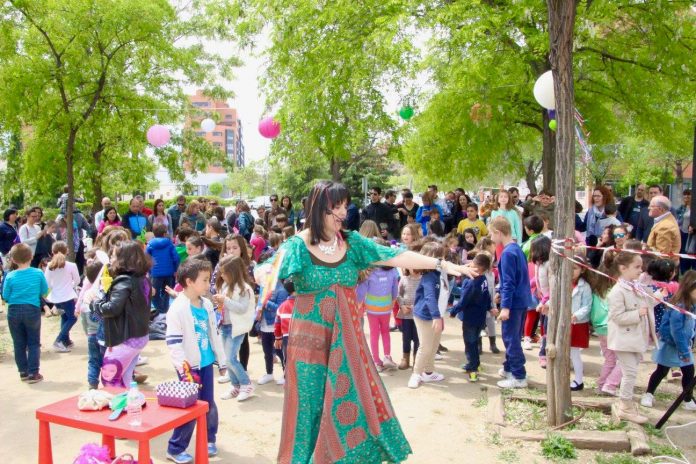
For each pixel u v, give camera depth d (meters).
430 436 4.64
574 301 5.62
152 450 4.42
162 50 12.15
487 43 9.71
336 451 3.11
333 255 3.31
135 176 16.05
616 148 19.59
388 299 6.39
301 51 11.73
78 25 10.38
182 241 9.37
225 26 13.71
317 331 3.23
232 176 72.19
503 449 4.38
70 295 7.34
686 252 9.30
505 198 8.48
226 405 5.39
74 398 3.82
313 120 11.69
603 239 8.35
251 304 5.50
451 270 3.47
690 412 5.18
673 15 10.31
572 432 4.52
